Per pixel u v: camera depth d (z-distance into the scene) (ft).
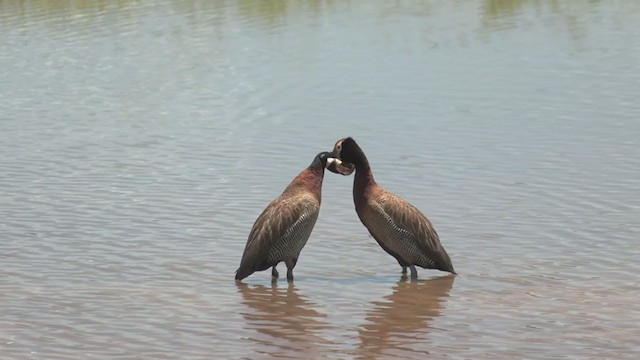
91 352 36.04
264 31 106.83
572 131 67.82
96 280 43.75
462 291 42.50
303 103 78.13
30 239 49.24
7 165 63.62
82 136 70.85
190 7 120.98
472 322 38.83
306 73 88.22
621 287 41.93
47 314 39.78
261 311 40.34
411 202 54.39
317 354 36.01
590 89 79.36
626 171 58.59
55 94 84.28
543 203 53.47
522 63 89.61
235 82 85.92
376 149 65.10
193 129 71.72
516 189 55.93
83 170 62.08
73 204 54.95
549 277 43.47
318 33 105.19
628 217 50.80
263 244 43.83
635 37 98.22
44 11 119.55
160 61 94.89
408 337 37.45
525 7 117.19
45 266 45.50
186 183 58.75
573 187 55.98
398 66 89.97
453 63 90.53
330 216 52.95
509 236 48.80
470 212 52.44
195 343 36.99
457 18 111.86
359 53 95.71
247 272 43.96
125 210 53.72
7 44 104.22
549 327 37.99
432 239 44.52
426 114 73.67
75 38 105.91
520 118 71.67
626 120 70.03
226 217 52.39
